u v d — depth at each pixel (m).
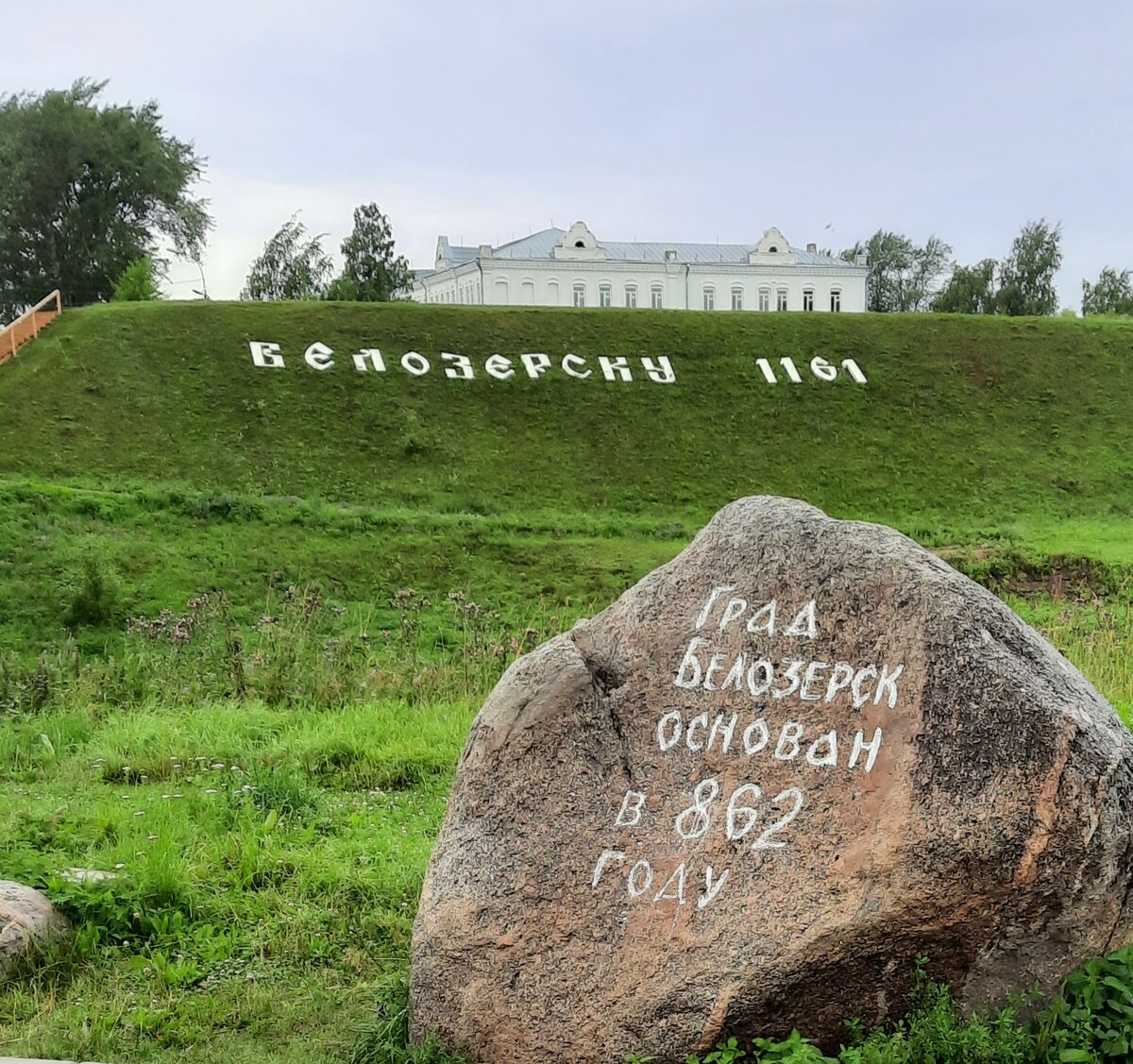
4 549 17.78
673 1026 3.93
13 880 5.76
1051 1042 3.69
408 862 6.47
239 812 7.25
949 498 26.88
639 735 4.32
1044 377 32.22
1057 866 3.77
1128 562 20.41
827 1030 3.93
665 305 54.78
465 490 25.28
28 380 26.28
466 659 11.87
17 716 10.24
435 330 31.58
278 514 21.11
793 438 28.77
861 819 3.91
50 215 50.41
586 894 4.14
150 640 14.05
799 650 4.22
